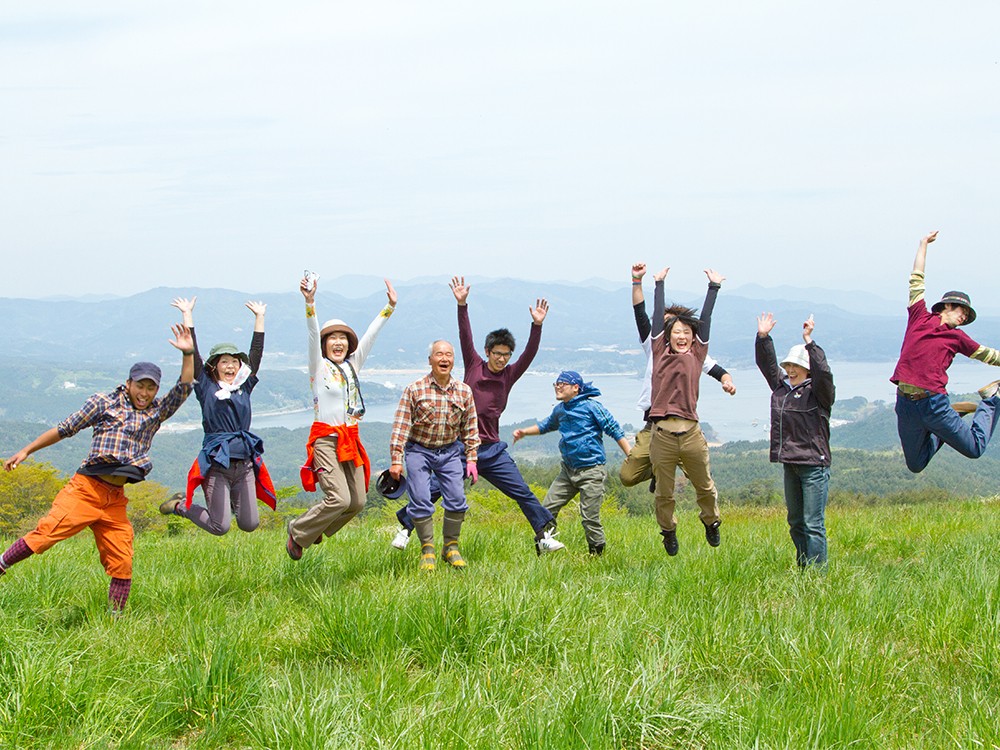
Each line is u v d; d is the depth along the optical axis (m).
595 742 3.75
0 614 5.48
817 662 4.55
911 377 7.19
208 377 7.08
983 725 3.84
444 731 3.83
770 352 7.61
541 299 8.43
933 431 7.21
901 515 13.41
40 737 3.97
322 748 3.70
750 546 8.68
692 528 11.50
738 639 4.97
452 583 5.87
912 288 7.41
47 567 7.20
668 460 7.61
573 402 8.60
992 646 4.72
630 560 8.27
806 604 5.79
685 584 6.40
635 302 8.26
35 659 4.44
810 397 7.37
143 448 6.40
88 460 6.24
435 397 7.70
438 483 7.91
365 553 8.26
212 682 4.36
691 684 4.49
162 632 5.44
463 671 4.70
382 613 5.26
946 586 6.03
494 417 8.37
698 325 7.59
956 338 7.16
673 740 3.91
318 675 4.63
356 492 7.52
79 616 6.21
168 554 9.07
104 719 4.07
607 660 4.62
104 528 6.32
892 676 4.51
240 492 7.16
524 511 8.41
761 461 144.12
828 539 9.41
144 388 6.34
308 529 7.34
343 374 7.42
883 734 3.92
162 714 4.25
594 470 8.55
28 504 38.31
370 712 4.03
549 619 5.24
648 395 8.27
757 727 3.83
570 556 8.55
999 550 8.08
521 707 4.12
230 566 7.90
